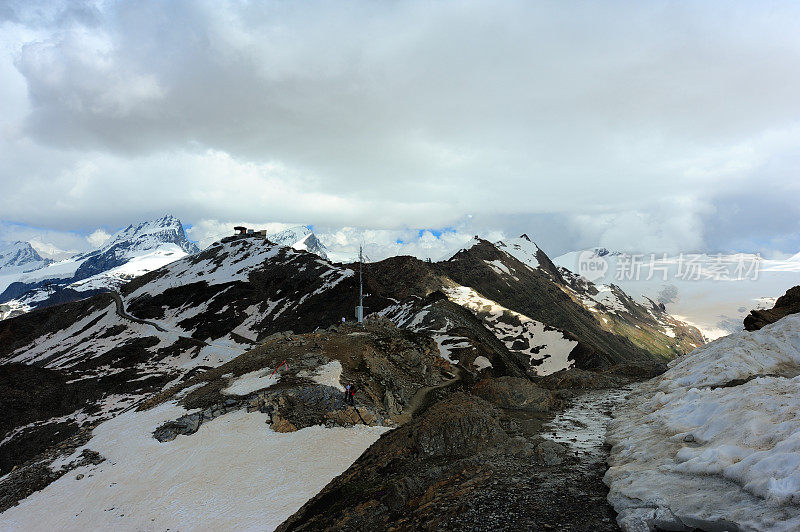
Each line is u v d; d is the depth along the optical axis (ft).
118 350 405.39
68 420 271.69
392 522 51.31
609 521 42.86
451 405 81.25
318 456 78.28
